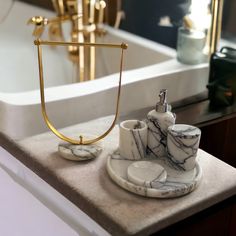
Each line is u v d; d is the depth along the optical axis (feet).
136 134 2.86
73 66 4.91
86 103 3.70
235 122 3.98
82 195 2.63
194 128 2.85
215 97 4.09
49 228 3.03
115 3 5.17
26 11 5.71
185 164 2.80
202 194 2.67
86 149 2.98
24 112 3.44
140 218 2.46
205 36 4.43
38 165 2.92
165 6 4.86
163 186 2.64
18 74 5.33
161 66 4.34
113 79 3.99
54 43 2.98
